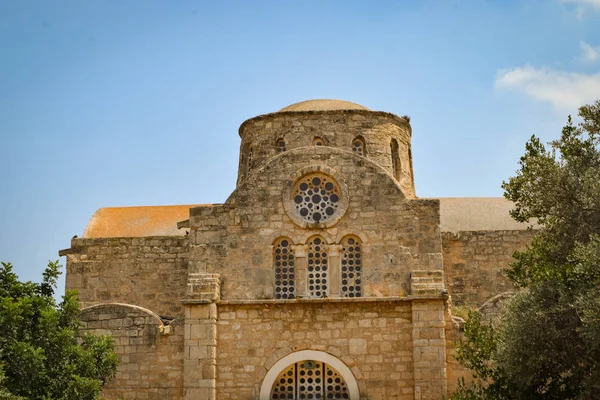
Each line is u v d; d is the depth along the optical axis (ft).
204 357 105.50
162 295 122.62
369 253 108.78
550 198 86.48
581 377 84.12
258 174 112.16
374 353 105.19
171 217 136.05
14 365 89.04
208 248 110.32
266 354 106.11
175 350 107.55
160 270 123.44
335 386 105.60
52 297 97.66
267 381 105.40
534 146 91.50
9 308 90.33
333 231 110.01
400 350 105.09
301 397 105.50
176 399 106.11
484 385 103.19
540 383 88.58
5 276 96.07
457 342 101.04
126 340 108.17
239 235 110.42
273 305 107.04
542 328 83.05
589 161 87.81
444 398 102.17
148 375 107.14
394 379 104.37
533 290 85.76
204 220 111.24
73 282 123.54
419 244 108.47
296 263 109.50
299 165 112.06
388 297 106.22
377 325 105.91
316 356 105.60
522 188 89.56
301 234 110.22
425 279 106.32
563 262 86.48
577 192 85.35
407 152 133.69
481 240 122.31
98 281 123.54
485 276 121.08
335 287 108.68
